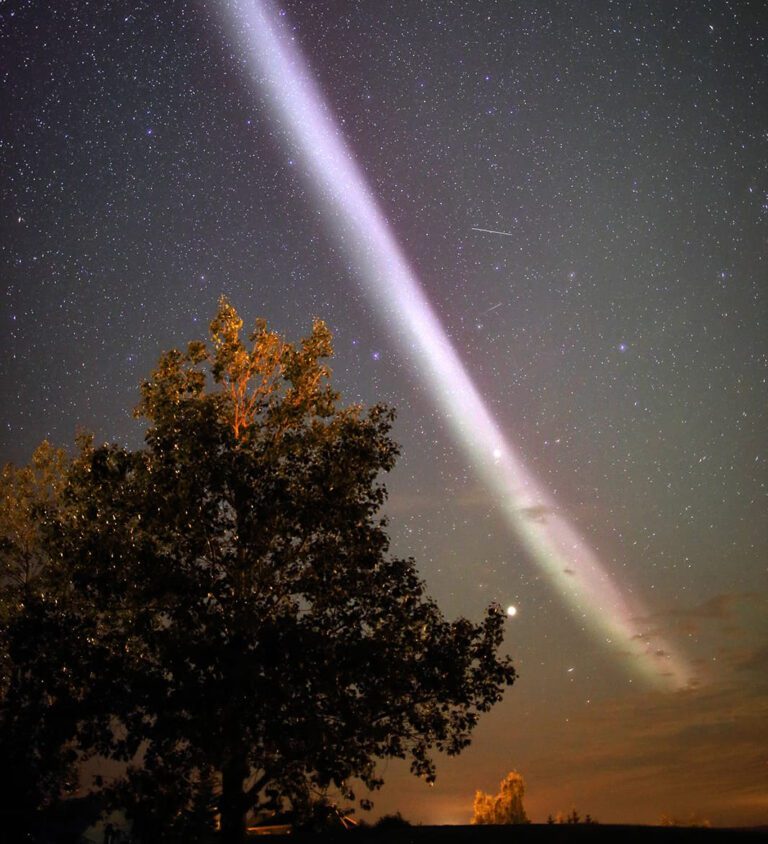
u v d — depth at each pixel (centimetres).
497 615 1286
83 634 1241
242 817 1159
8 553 1703
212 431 1277
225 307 1415
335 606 1239
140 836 1154
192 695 1126
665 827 1539
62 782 1333
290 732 1111
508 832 1543
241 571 1236
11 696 1245
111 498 1285
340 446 1316
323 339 1390
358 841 1516
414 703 1209
